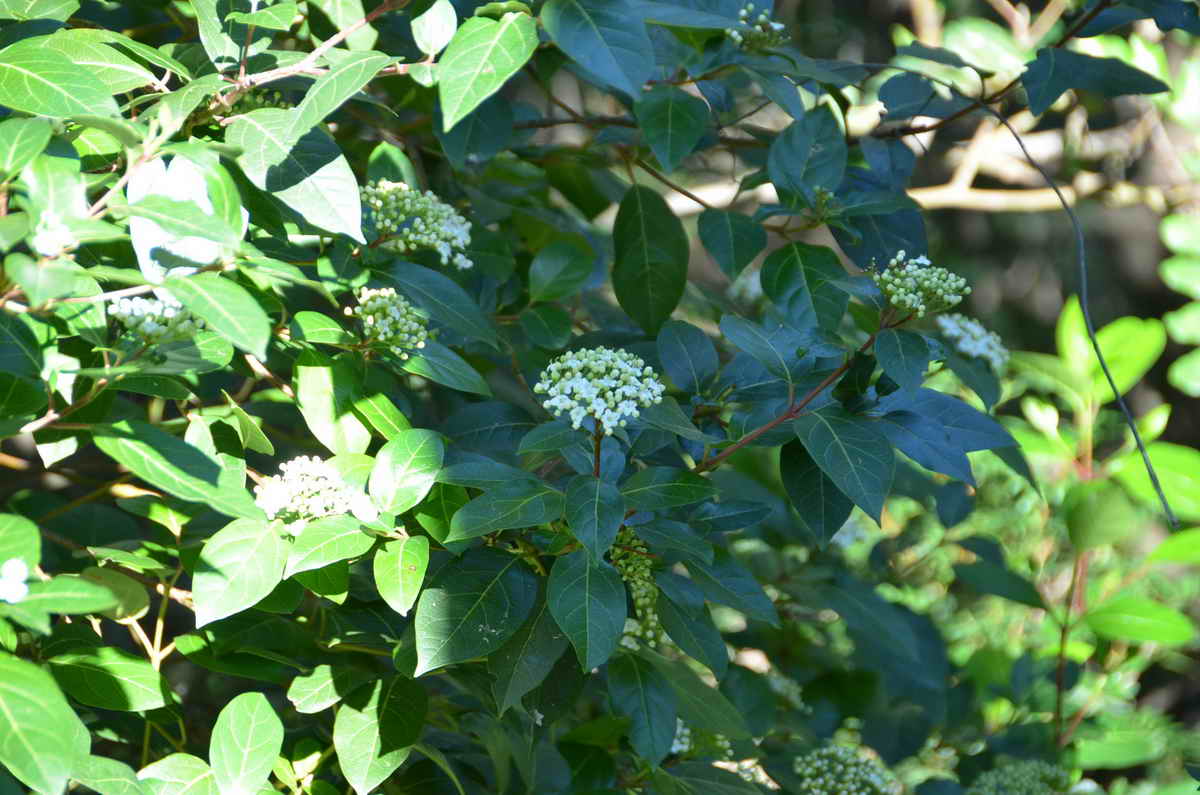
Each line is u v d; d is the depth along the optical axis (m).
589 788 1.63
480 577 1.45
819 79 1.62
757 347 1.50
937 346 1.51
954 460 1.49
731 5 1.63
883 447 1.47
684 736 1.65
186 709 1.74
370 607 1.56
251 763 1.43
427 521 1.46
